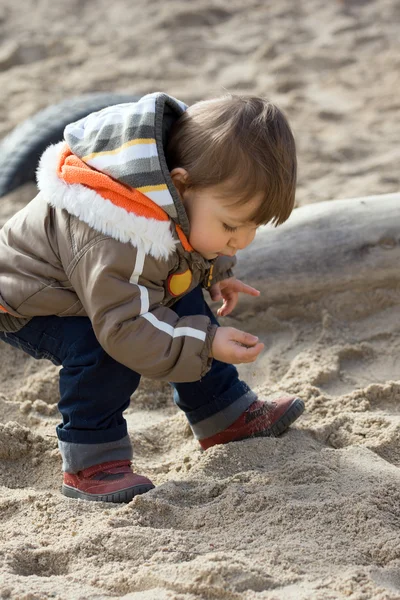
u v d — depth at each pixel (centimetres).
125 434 252
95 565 206
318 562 206
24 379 335
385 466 253
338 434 279
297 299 355
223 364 274
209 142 227
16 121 585
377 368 329
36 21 797
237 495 233
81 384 242
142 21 793
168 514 230
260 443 265
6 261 242
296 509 227
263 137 227
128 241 225
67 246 230
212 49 734
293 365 328
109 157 229
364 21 781
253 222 235
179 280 242
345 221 355
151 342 228
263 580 196
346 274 351
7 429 274
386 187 468
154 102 231
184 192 234
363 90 644
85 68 694
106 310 226
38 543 215
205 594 192
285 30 766
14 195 473
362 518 223
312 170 502
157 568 200
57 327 246
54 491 260
